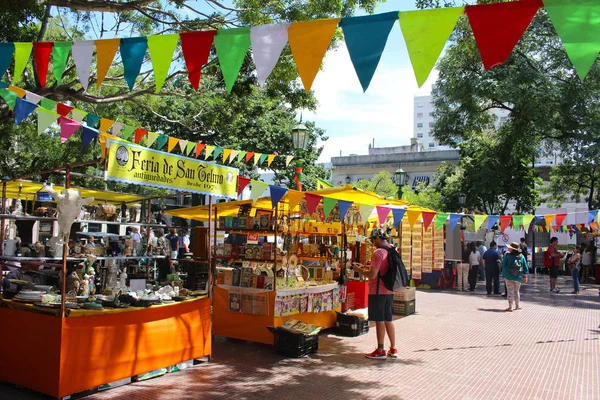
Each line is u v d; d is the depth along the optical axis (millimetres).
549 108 19750
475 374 6660
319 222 10891
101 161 5367
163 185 5887
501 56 2900
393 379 6297
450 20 3025
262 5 10375
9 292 5812
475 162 27172
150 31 12516
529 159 27875
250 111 14102
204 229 10625
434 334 9328
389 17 3170
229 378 6105
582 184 28516
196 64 3770
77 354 5090
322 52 3361
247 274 8125
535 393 5910
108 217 6371
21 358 5266
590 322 11305
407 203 11133
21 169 15938
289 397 5461
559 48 20750
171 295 6461
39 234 7980
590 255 23125
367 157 48469
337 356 7418
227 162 19594
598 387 6203
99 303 5551
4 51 4488
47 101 6766
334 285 9195
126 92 10938
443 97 23938
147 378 5914
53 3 8047
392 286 7352
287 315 7973
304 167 23094
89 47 4086
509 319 11297
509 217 11828
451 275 18188
